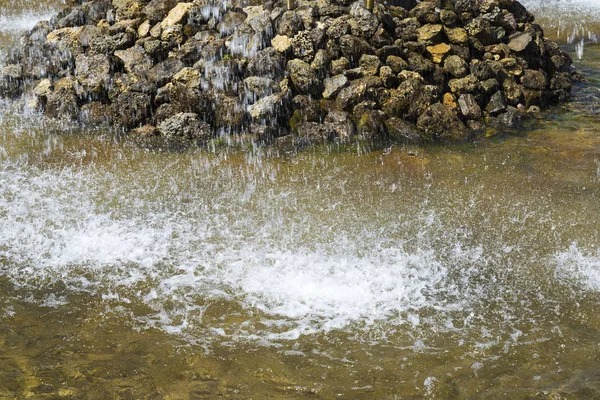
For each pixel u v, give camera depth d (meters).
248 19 8.98
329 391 7.16
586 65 10.00
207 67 8.78
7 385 7.17
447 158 8.52
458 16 9.17
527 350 7.31
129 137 8.71
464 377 7.21
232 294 7.57
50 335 7.37
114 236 7.87
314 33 8.87
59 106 8.91
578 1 12.00
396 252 7.79
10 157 8.48
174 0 9.15
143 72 8.91
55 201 8.10
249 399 7.13
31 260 7.73
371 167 8.41
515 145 8.66
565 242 7.85
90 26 9.16
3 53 9.98
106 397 7.13
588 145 8.66
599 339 7.36
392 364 7.26
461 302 7.53
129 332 7.39
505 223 7.97
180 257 7.75
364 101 8.76
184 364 7.26
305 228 7.93
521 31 9.34
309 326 7.42
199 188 8.23
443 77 8.92
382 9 9.00
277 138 8.67
